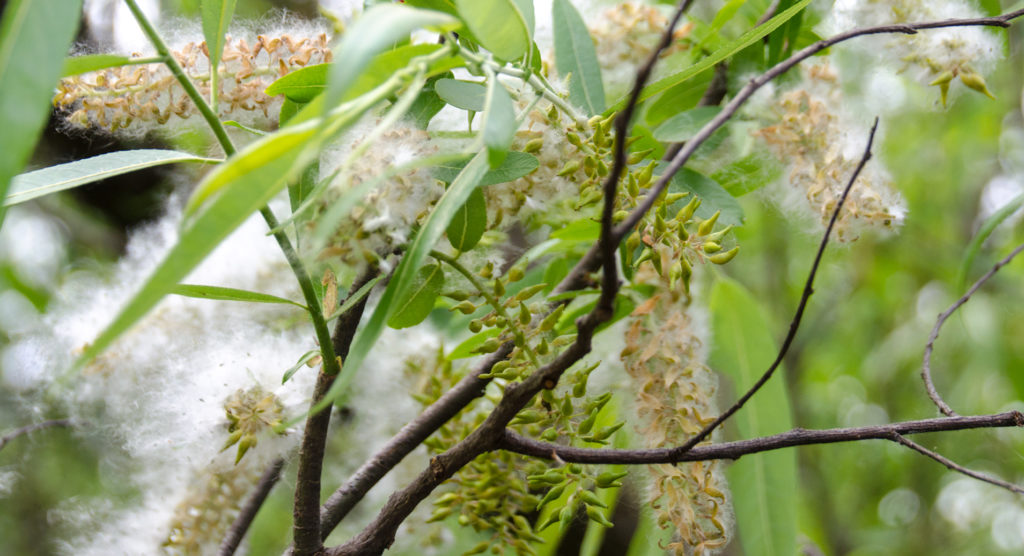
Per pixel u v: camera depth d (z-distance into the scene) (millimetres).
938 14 806
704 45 837
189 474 775
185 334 777
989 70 813
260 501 797
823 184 777
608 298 703
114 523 801
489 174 735
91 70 714
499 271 767
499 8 709
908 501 2127
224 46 751
